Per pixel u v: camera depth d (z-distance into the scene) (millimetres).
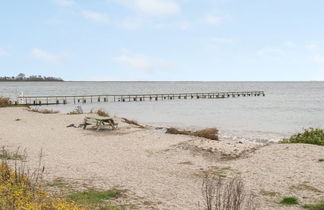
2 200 5977
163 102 74812
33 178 9078
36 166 11391
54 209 6133
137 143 17578
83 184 9406
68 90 166750
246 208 7543
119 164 12680
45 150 15164
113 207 7434
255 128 32062
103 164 12562
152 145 17000
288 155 13625
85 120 22969
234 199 6879
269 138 25328
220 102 76250
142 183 9914
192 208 7652
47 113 33562
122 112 49281
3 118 27828
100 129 22781
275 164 12508
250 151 15070
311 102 77562
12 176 8008
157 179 10484
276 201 8531
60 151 15086
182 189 9352
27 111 33938
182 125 33812
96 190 8852
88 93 127688
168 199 8352
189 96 100312
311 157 13055
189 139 18531
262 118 41844
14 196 6176
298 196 8953
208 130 22344
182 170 11938
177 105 65438
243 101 80438
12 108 36094
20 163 11664
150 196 8578
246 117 43125
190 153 15070
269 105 66938
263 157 13711
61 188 8773
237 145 16375
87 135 20234
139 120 38250
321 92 149375
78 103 66875
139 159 13773
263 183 10211
